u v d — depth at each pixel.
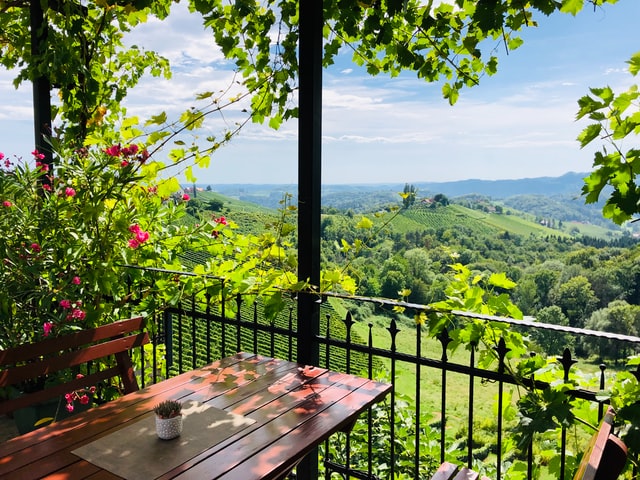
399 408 4.58
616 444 1.29
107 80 4.84
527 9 2.79
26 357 2.10
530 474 2.13
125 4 3.77
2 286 3.24
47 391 2.16
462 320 2.37
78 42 4.18
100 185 3.53
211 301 3.28
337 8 3.30
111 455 1.60
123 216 3.61
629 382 2.01
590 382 2.11
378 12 3.08
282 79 3.54
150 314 3.44
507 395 2.33
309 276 2.72
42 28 3.94
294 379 2.29
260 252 3.17
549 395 2.10
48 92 4.24
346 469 2.66
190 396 2.09
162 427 1.69
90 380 2.32
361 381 2.28
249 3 3.38
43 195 3.85
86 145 3.84
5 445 1.66
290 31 3.49
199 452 1.62
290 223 3.05
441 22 3.28
